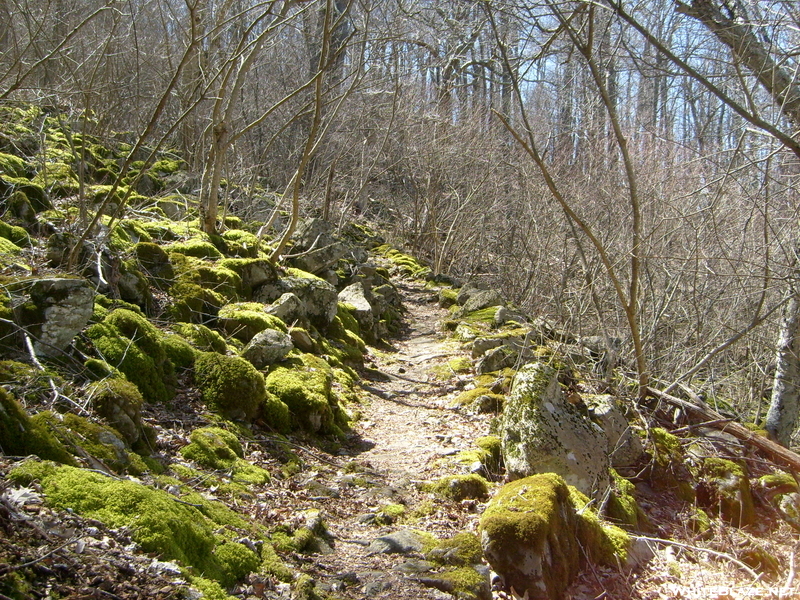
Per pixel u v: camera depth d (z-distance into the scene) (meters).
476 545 4.53
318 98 9.45
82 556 2.99
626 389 8.76
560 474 6.09
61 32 11.19
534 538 4.39
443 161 18.53
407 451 6.72
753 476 7.96
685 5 6.75
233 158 15.40
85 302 5.36
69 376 5.07
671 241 11.11
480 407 8.25
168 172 14.10
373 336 11.43
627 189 12.61
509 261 17.23
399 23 13.03
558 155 17.31
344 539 4.63
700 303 10.53
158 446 5.04
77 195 9.90
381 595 3.90
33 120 11.69
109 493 3.51
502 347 9.88
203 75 9.91
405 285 16.11
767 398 12.65
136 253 7.93
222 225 11.34
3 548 2.77
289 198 16.19
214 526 4.00
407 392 8.98
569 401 7.07
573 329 11.52
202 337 7.13
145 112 15.34
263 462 5.58
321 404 6.66
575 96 15.66
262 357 7.36
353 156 18.61
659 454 7.52
